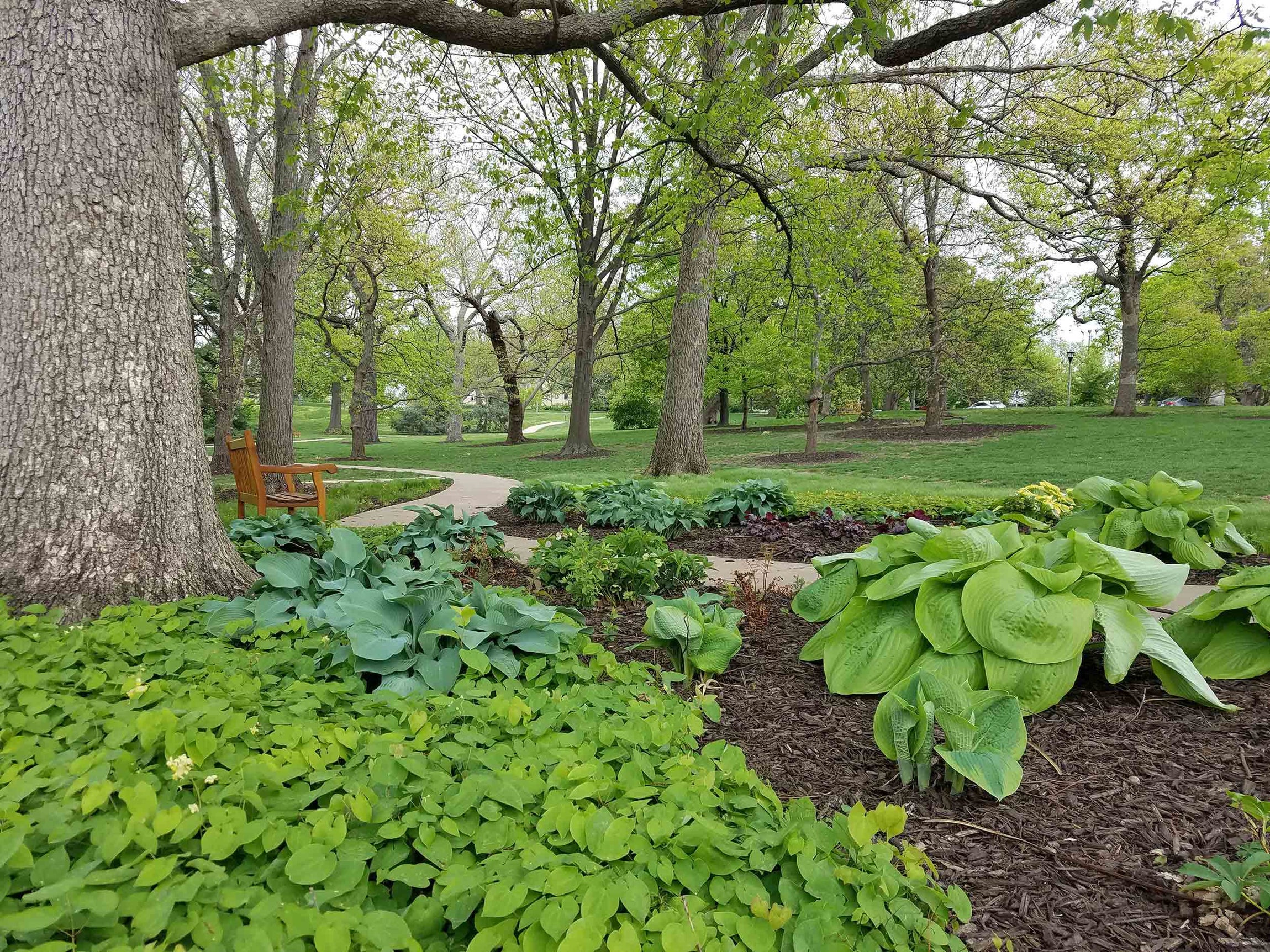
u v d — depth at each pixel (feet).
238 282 61.62
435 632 8.93
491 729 7.41
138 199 12.21
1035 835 7.06
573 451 80.33
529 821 5.80
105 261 11.84
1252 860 5.81
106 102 11.89
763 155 30.55
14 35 11.47
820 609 12.14
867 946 4.73
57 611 10.05
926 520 25.17
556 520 28.60
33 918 3.82
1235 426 71.72
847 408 105.70
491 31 17.87
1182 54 36.32
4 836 4.34
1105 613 9.71
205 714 6.57
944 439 77.87
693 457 47.21
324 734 6.79
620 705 8.34
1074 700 9.93
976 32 18.97
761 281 73.20
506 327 122.31
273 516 18.71
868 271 49.90
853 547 22.15
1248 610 10.66
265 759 6.03
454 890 4.66
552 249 46.91
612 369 138.51
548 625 10.18
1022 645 9.09
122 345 11.94
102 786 5.00
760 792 6.28
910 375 100.22
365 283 79.82
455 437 136.26
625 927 4.39
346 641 9.53
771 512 26.40
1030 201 57.72
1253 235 82.38
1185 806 7.40
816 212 32.96
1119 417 87.35
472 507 34.76
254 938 4.06
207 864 4.61
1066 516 20.06
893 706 7.93
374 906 4.99
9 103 11.50
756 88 24.07
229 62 32.37
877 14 18.37
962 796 7.80
